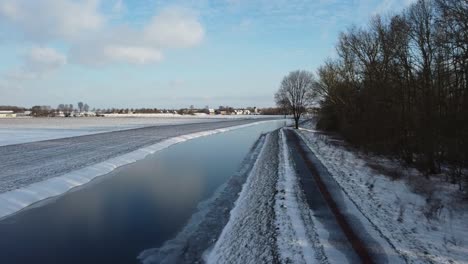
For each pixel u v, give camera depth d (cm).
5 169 2022
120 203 1481
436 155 1972
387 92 2659
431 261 819
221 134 5738
